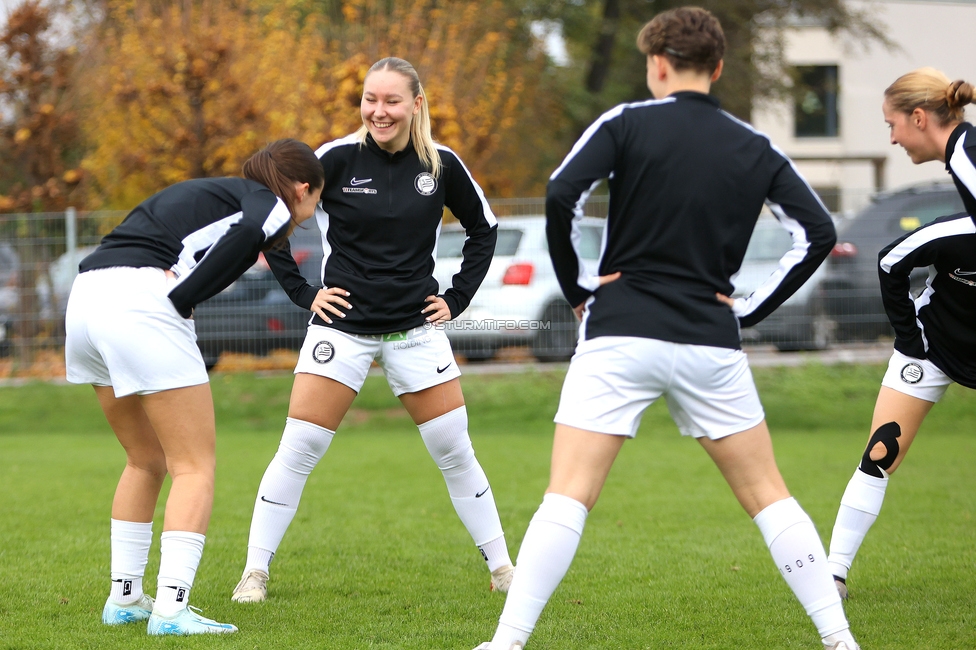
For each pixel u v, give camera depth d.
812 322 17.08
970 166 4.91
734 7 31.45
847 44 35.34
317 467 11.63
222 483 10.42
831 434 14.88
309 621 5.43
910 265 5.55
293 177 5.30
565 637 5.18
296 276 6.08
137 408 5.33
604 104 33.16
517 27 29.62
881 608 5.71
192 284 4.85
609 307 4.31
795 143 45.94
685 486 10.32
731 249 4.33
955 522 8.32
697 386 4.30
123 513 5.37
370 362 6.09
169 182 19.14
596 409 4.29
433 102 19.81
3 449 13.41
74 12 20.72
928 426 15.37
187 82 18.66
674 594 6.07
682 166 4.23
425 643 5.04
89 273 5.05
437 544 7.60
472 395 16.38
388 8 22.92
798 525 4.36
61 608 5.59
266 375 16.75
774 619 5.51
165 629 5.02
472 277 6.31
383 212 5.92
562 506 4.28
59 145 20.23
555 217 4.20
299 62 21.03
